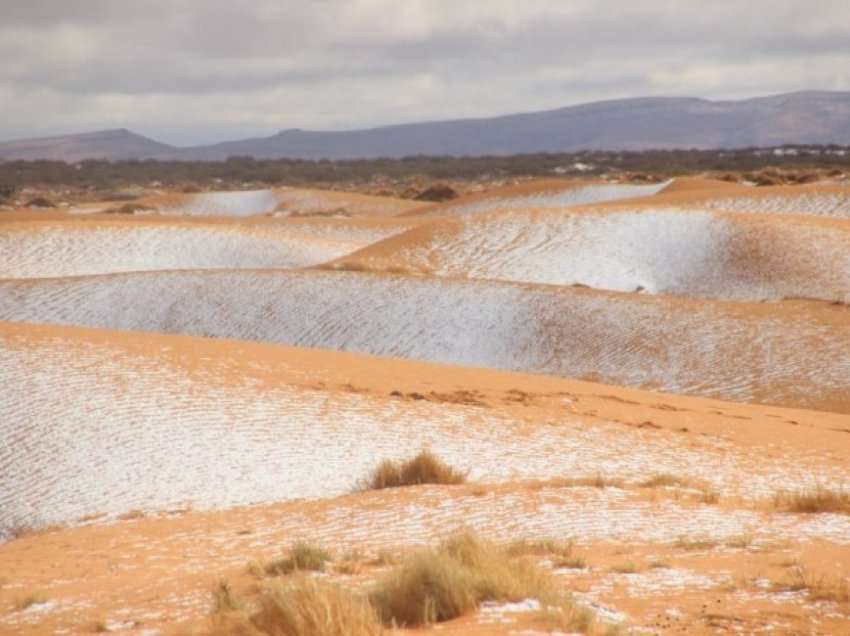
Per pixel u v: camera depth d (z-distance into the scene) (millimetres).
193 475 31531
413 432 37000
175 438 34812
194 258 123938
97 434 34875
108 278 86875
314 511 25828
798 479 31766
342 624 11219
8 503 29828
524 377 52812
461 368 53812
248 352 50688
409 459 33312
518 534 21141
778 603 13133
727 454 36125
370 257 109438
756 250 103812
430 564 12977
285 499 29375
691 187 197750
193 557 21312
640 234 109938
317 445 34750
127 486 30688
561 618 11859
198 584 17094
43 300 82625
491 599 12891
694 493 26812
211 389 41250
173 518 27438
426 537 21391
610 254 106562
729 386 61156
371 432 36656
